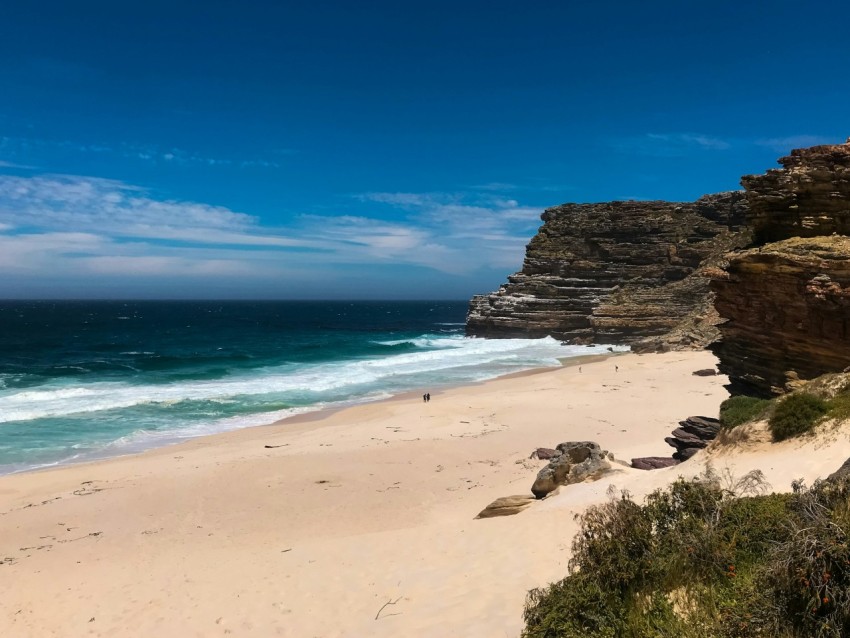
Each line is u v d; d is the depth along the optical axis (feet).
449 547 39.60
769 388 77.20
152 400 134.92
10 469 85.35
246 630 30.68
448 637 25.40
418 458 82.38
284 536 54.80
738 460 45.32
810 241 73.15
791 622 16.66
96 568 46.09
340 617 30.35
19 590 40.91
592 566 22.43
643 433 94.43
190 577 40.98
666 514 23.97
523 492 61.11
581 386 147.23
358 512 61.46
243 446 93.91
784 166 82.23
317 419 117.70
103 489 71.00
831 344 68.80
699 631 18.33
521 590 29.07
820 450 39.91
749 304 79.77
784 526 19.89
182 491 69.67
